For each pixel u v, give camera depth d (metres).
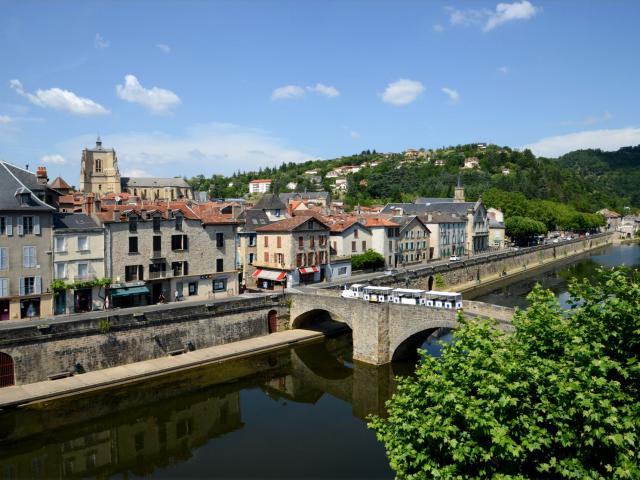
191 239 60.41
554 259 132.50
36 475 29.91
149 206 64.19
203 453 32.28
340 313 52.66
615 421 14.69
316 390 44.03
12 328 39.09
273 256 73.56
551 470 16.78
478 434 16.47
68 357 41.78
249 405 40.44
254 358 51.06
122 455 32.25
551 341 18.80
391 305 48.47
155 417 37.72
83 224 52.62
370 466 30.31
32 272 47.97
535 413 16.48
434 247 108.19
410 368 47.94
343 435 34.94
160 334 47.62
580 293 19.89
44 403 37.78
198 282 61.47
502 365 16.95
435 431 16.55
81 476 29.80
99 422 36.50
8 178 49.31
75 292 51.16
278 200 114.50
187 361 46.88
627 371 16.73
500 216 146.38
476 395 17.86
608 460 15.53
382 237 90.19
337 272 79.56
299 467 30.27
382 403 41.22
